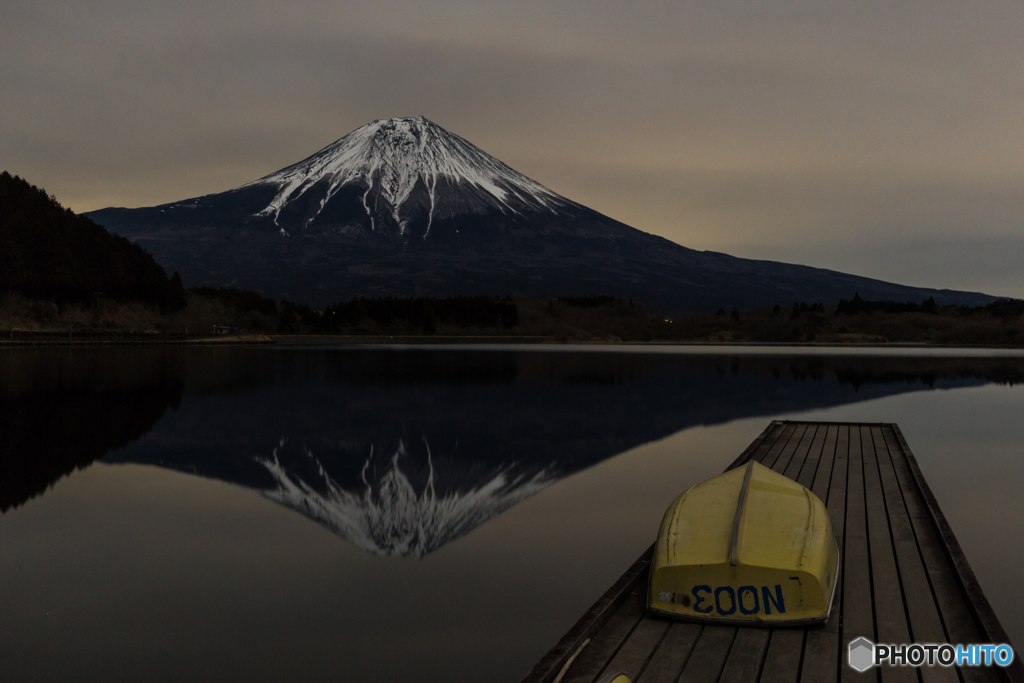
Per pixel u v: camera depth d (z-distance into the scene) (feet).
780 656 18.62
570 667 18.12
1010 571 33.30
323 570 35.09
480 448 67.62
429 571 34.94
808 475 40.73
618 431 77.15
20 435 69.62
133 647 26.55
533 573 34.73
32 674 24.48
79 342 243.81
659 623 20.84
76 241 303.48
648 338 428.56
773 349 286.66
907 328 384.88
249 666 25.14
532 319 482.28
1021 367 170.09
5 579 33.47
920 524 30.66
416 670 24.80
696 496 25.20
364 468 58.95
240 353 225.97
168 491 50.57
